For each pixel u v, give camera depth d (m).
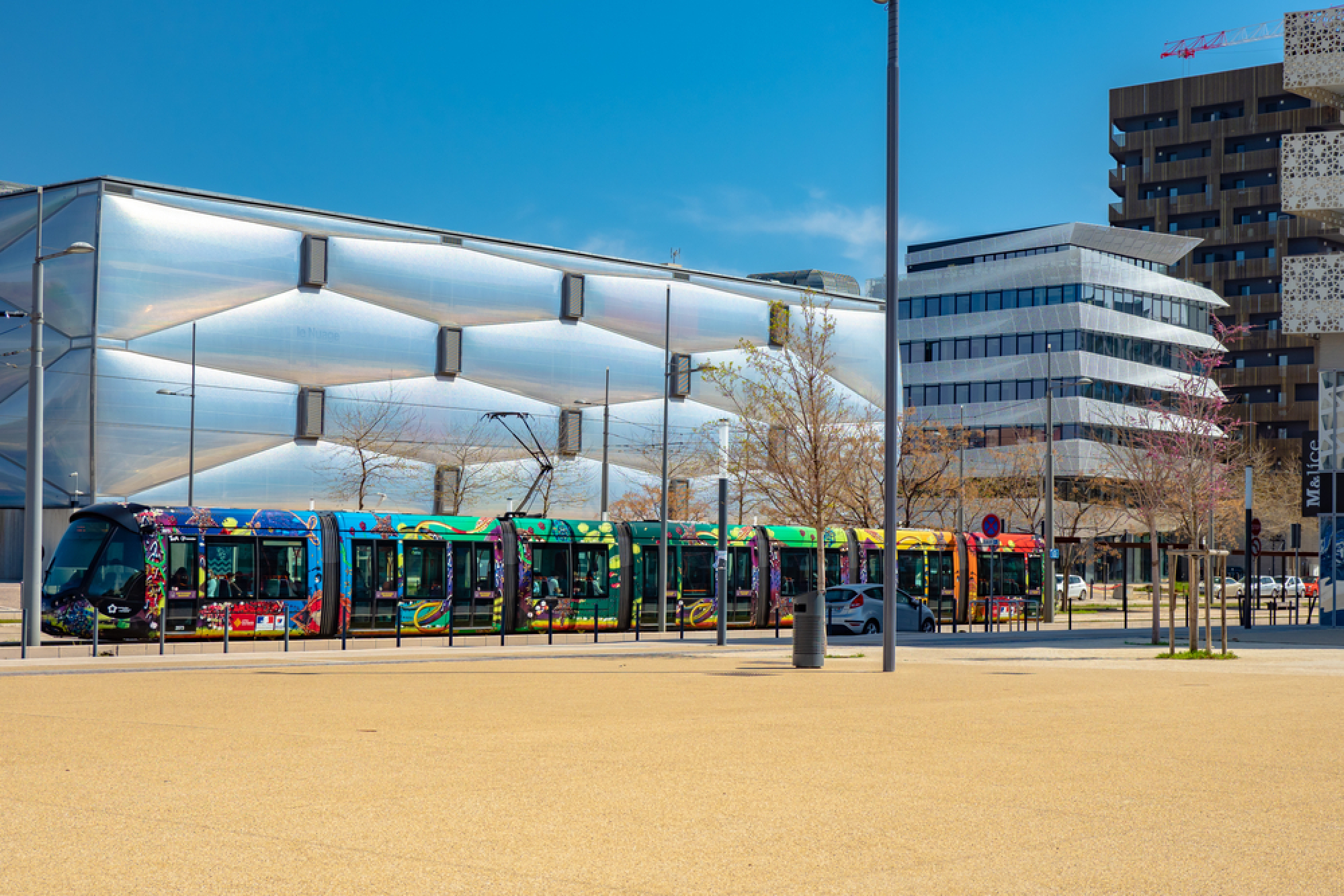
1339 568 42.97
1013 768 9.69
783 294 86.00
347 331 69.12
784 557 40.84
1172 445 59.75
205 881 6.04
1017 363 93.75
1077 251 92.25
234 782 8.84
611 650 28.06
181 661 23.47
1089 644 32.72
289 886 5.95
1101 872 6.34
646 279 80.62
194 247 64.75
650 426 79.50
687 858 6.57
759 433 41.56
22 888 5.90
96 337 61.44
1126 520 85.00
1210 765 9.93
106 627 28.56
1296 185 51.56
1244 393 112.06
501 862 6.45
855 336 89.00
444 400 72.00
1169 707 14.53
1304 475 43.94
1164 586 94.50
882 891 5.93
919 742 11.17
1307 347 110.38
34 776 9.09
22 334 63.66
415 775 9.17
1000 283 95.50
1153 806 8.14
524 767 9.59
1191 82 115.62
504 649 28.30
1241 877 6.26
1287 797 8.53
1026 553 49.16
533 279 76.06
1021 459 77.44
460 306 73.19
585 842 6.95
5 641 29.41
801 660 21.61
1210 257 115.25
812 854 6.68
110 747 10.66
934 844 6.96
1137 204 117.75
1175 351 99.25
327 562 31.38
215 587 29.75
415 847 6.79
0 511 63.66
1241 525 81.75
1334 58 51.16
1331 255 50.97
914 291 99.31
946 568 45.56
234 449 65.06
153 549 29.06
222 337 65.12
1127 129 119.69
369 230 70.62
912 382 98.12
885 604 20.92
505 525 35.06
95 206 62.16
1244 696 16.12
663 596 36.81
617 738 11.38
